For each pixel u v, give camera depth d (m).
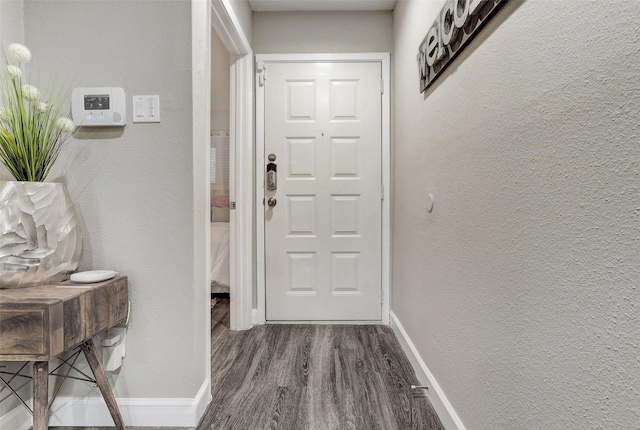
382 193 2.53
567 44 0.70
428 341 1.62
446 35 1.32
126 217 1.37
